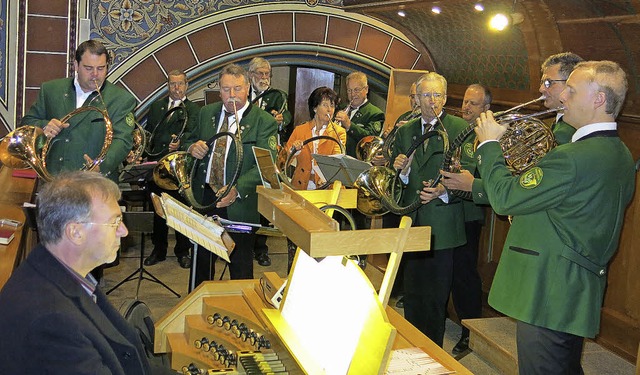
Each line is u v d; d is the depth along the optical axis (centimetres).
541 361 300
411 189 421
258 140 451
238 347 281
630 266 416
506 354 411
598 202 288
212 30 713
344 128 577
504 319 459
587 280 295
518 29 485
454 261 461
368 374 192
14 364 197
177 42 706
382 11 629
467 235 457
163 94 707
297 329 243
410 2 564
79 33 675
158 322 299
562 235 293
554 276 295
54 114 447
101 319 220
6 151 403
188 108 620
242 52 723
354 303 212
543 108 481
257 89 617
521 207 292
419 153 420
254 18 723
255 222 450
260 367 251
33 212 385
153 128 655
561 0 412
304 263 255
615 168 290
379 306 199
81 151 439
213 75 727
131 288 576
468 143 419
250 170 445
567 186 284
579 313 294
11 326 199
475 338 445
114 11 686
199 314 303
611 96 289
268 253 704
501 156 308
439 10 553
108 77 692
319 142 512
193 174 430
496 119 326
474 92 451
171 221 300
